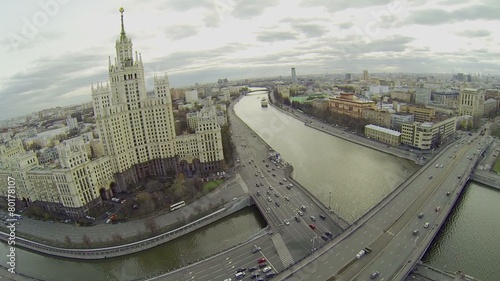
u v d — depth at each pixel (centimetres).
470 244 18862
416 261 15700
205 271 16950
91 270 19325
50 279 18462
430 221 19188
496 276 16175
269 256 17638
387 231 18412
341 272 15238
